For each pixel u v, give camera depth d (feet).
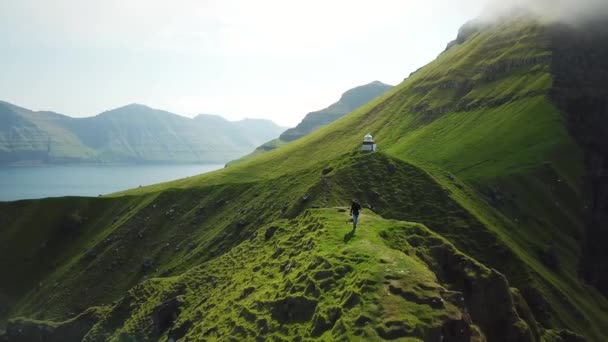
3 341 474.49
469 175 523.70
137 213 654.94
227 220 554.05
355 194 415.85
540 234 463.01
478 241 376.07
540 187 509.35
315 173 513.86
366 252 191.72
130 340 320.50
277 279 228.22
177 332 274.98
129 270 567.18
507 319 212.43
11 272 636.48
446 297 160.86
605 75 654.12
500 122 631.56
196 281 341.82
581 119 603.26
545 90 643.86
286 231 301.02
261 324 196.34
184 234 586.04
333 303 168.66
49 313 530.68
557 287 375.86
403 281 163.73
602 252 471.21
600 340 350.23
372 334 140.67
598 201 517.96
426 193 415.64
